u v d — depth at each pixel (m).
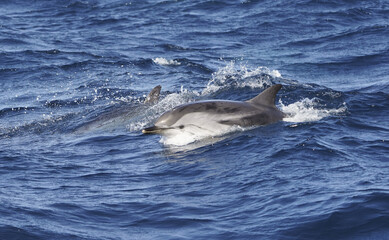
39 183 29.08
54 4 94.12
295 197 24.97
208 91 46.41
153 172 30.34
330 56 63.06
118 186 28.38
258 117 36.62
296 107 41.25
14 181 29.41
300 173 27.88
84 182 29.17
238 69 58.19
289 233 22.02
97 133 39.00
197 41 71.00
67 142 37.41
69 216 24.42
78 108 45.66
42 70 58.28
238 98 44.75
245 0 90.12
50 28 79.12
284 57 63.47
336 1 87.12
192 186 27.70
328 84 52.62
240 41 70.81
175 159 32.22
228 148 32.94
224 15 83.50
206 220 23.64
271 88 38.16
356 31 72.81
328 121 37.12
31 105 47.16
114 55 64.19
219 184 27.59
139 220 24.05
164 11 87.12
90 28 78.94
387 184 25.92
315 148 31.05
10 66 59.91
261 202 24.88
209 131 35.50
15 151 35.31
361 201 23.89
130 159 33.03
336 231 22.02
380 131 35.88
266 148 31.98
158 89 44.19
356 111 40.81
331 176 27.31
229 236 22.12
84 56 63.84
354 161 29.48
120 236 22.58
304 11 83.00
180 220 23.78
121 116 41.66
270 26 76.88
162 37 73.06
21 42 70.50
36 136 39.38
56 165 32.25
